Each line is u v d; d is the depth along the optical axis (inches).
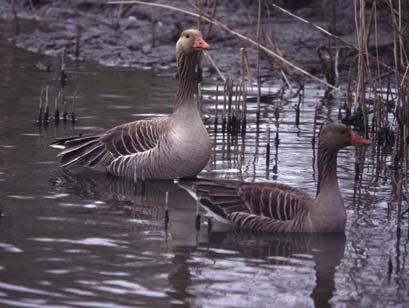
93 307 401.7
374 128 772.6
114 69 997.8
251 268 462.6
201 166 628.1
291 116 820.6
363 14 764.0
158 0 1213.1
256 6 1205.1
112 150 648.4
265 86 951.0
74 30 1158.3
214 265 464.8
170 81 944.3
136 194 595.5
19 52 1055.6
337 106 867.4
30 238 491.2
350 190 607.8
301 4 1213.7
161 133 634.2
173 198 589.9
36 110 791.1
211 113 816.3
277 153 693.3
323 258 481.1
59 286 425.1
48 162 655.1
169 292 424.2
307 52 1051.9
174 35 1124.5
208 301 416.5
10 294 412.8
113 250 479.2
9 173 622.5
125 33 1139.3
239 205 536.7
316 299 423.8
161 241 499.2
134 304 407.5
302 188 600.1
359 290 437.1
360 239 513.7
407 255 487.8
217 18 1146.0
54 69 976.9
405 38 725.9
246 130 767.7
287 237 518.3
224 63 1019.9
